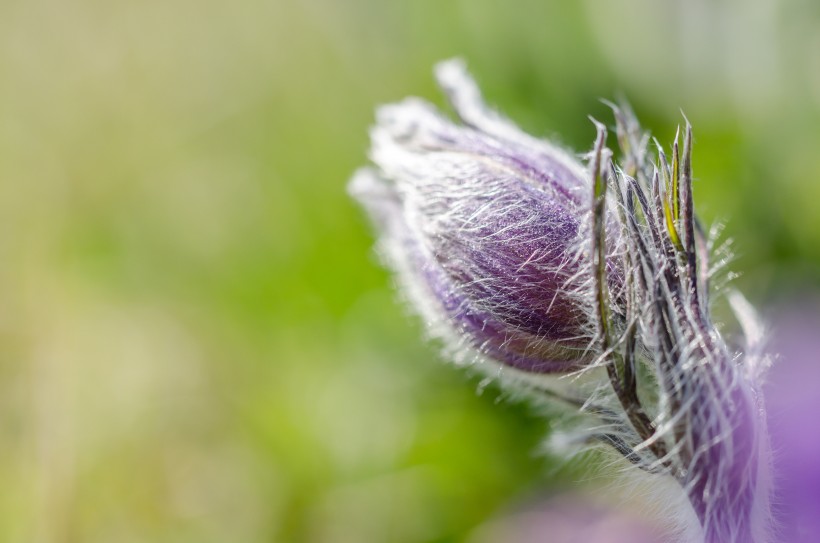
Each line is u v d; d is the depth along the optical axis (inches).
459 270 7.8
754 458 7.6
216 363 12.6
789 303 10.2
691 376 7.6
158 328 13.2
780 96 11.8
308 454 11.2
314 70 14.8
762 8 11.9
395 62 14.4
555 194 7.8
